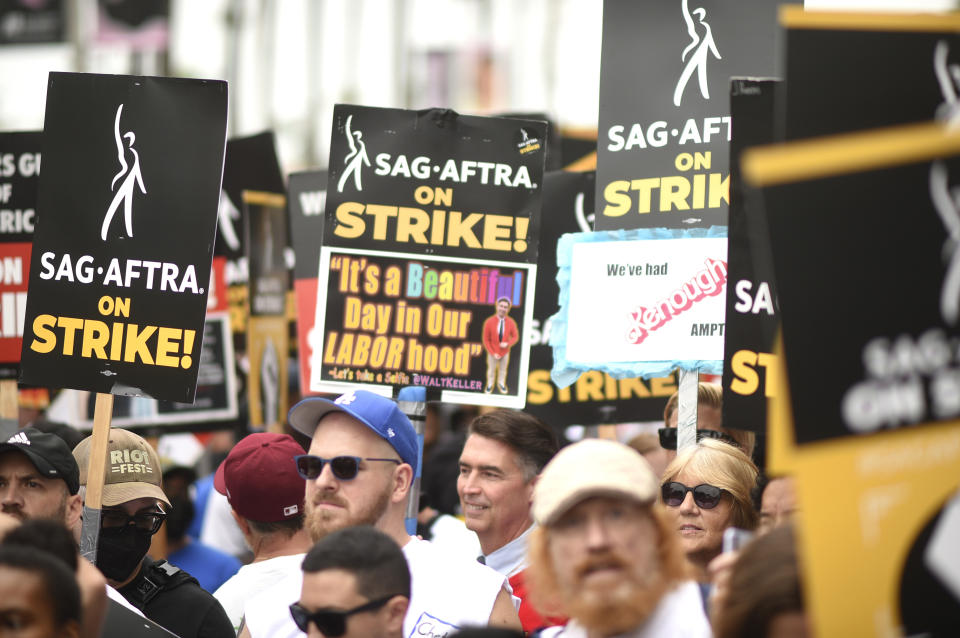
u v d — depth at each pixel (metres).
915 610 3.16
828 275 3.28
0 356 8.53
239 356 9.89
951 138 3.33
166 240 6.79
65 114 6.95
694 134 6.87
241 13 29.34
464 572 5.98
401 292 7.52
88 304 6.83
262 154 10.09
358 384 7.49
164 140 6.84
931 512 3.24
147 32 29.56
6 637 4.08
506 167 7.55
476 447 7.02
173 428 9.73
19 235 8.59
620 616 4.33
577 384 8.73
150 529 6.68
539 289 8.87
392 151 7.60
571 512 4.39
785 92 3.79
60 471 6.34
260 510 7.01
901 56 3.78
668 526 4.55
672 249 6.91
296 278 9.59
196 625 6.48
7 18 30.08
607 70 7.04
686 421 6.80
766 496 5.69
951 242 3.32
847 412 3.24
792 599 3.49
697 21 6.88
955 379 3.30
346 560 4.73
